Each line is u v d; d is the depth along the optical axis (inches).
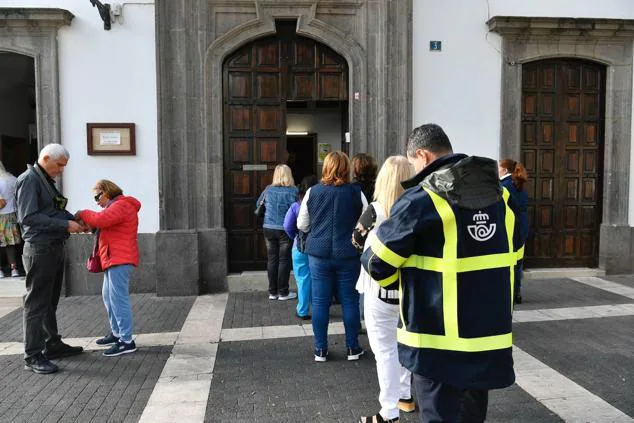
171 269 270.1
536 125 306.5
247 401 146.6
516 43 293.6
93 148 269.0
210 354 184.1
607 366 169.2
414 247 85.9
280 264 257.8
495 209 85.7
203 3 271.3
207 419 136.3
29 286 167.9
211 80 276.7
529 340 194.7
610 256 308.5
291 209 215.9
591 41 299.1
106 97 269.7
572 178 311.4
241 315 233.6
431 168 88.7
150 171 273.3
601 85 310.3
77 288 272.1
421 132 95.9
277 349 188.7
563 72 306.7
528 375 161.9
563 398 145.8
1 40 263.0
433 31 286.2
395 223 84.7
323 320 173.9
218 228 279.4
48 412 140.9
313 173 415.8
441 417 84.0
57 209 173.8
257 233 289.9
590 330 206.2
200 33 271.9
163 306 250.2
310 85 288.4
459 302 82.6
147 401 147.3
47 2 265.4
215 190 279.1
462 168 83.4
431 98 288.0
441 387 84.0
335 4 279.7
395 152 286.2
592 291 271.3
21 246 291.0
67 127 268.7
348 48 283.0
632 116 306.5
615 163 308.2
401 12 281.1
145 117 271.9
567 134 309.4
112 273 182.7
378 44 282.8
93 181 270.8
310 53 287.9
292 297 263.3
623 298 256.5
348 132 292.7
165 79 268.2
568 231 312.8
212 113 277.7
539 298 257.1
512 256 87.4
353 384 157.5
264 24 277.9
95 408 143.1
